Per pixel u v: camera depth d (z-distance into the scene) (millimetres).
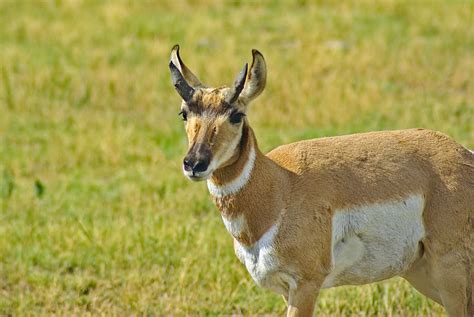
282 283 23969
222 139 22609
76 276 33250
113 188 41906
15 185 42406
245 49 62250
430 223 24141
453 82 54844
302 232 23312
